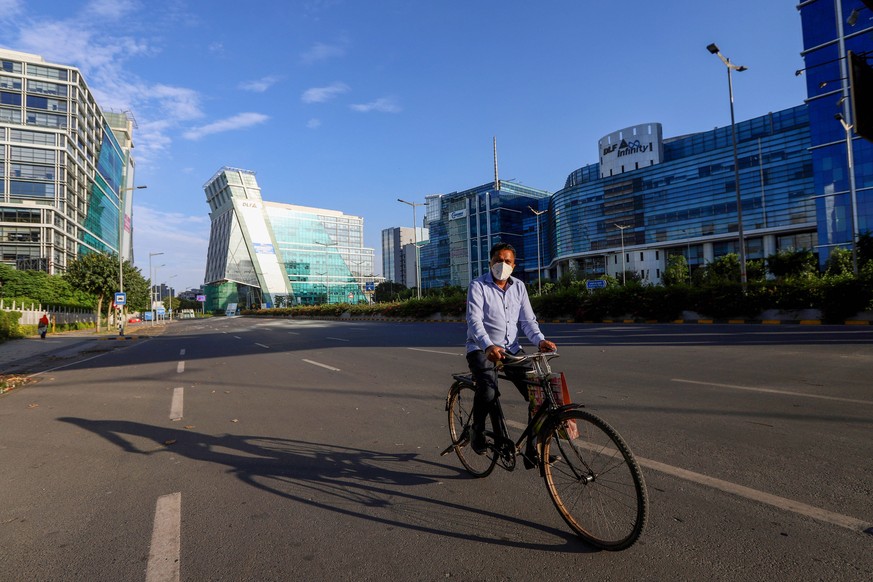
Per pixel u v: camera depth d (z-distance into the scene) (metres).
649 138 108.81
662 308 24.14
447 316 38.41
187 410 6.54
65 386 9.26
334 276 159.62
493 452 3.52
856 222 64.19
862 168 63.78
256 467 4.12
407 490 3.53
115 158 124.38
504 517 3.05
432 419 5.59
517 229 153.25
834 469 3.57
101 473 4.09
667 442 4.35
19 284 52.66
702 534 2.71
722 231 90.44
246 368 10.95
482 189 164.88
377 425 5.38
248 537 2.87
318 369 10.23
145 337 29.95
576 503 2.78
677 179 97.38
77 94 94.25
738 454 3.97
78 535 2.95
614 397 6.30
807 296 19.27
